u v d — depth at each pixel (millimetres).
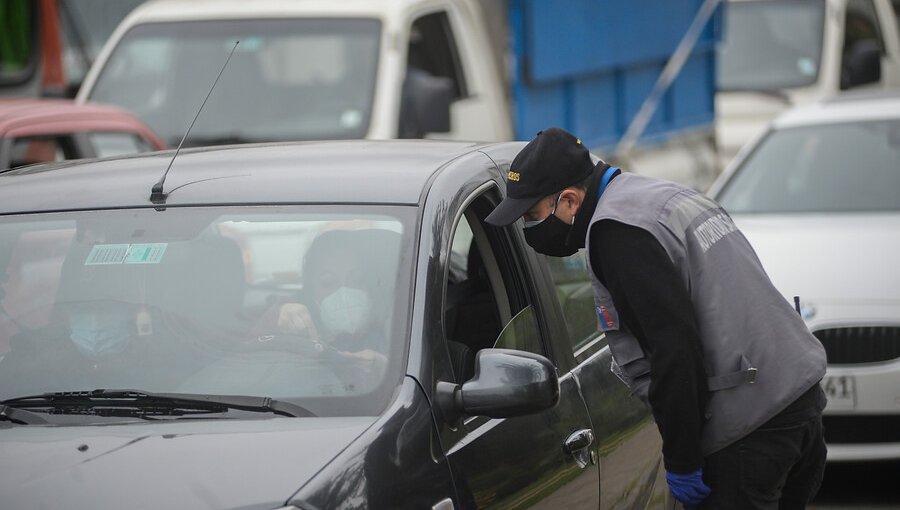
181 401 9031
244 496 7711
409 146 11336
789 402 10188
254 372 9180
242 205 10039
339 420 8641
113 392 9203
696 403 9820
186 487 7812
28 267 10133
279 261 9719
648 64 31266
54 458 8258
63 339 9703
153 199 10312
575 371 11086
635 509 11773
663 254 9922
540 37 26172
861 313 17766
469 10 26453
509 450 9477
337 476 7922
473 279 11047
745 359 10133
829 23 40125
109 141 20688
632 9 29984
